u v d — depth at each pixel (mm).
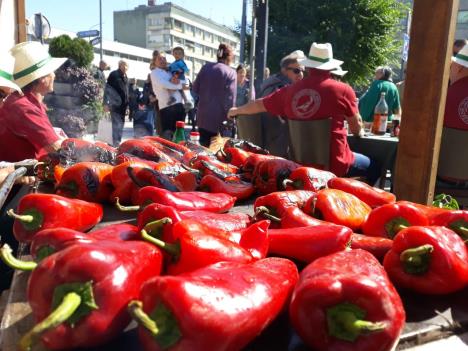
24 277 1537
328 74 4133
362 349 1094
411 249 1448
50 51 6508
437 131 2783
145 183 2240
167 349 982
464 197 3961
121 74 8852
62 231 1345
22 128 3342
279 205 2023
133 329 1241
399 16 22625
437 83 2703
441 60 2668
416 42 2754
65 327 1049
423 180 2855
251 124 4793
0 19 5184
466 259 1517
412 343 1299
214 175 2607
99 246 1168
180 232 1395
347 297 1107
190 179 2539
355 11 21734
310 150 4211
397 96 6387
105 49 69000
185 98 8273
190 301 983
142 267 1211
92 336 1066
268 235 1714
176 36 111250
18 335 1205
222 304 1031
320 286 1117
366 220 1971
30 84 3543
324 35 22156
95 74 7961
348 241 1629
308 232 1660
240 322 1045
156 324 975
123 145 3074
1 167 2656
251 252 1578
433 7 2646
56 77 6211
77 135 6367
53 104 6250
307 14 22031
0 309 1756
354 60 22484
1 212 2873
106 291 1072
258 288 1168
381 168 4520
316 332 1126
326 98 4004
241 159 3223
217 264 1284
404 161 2926
